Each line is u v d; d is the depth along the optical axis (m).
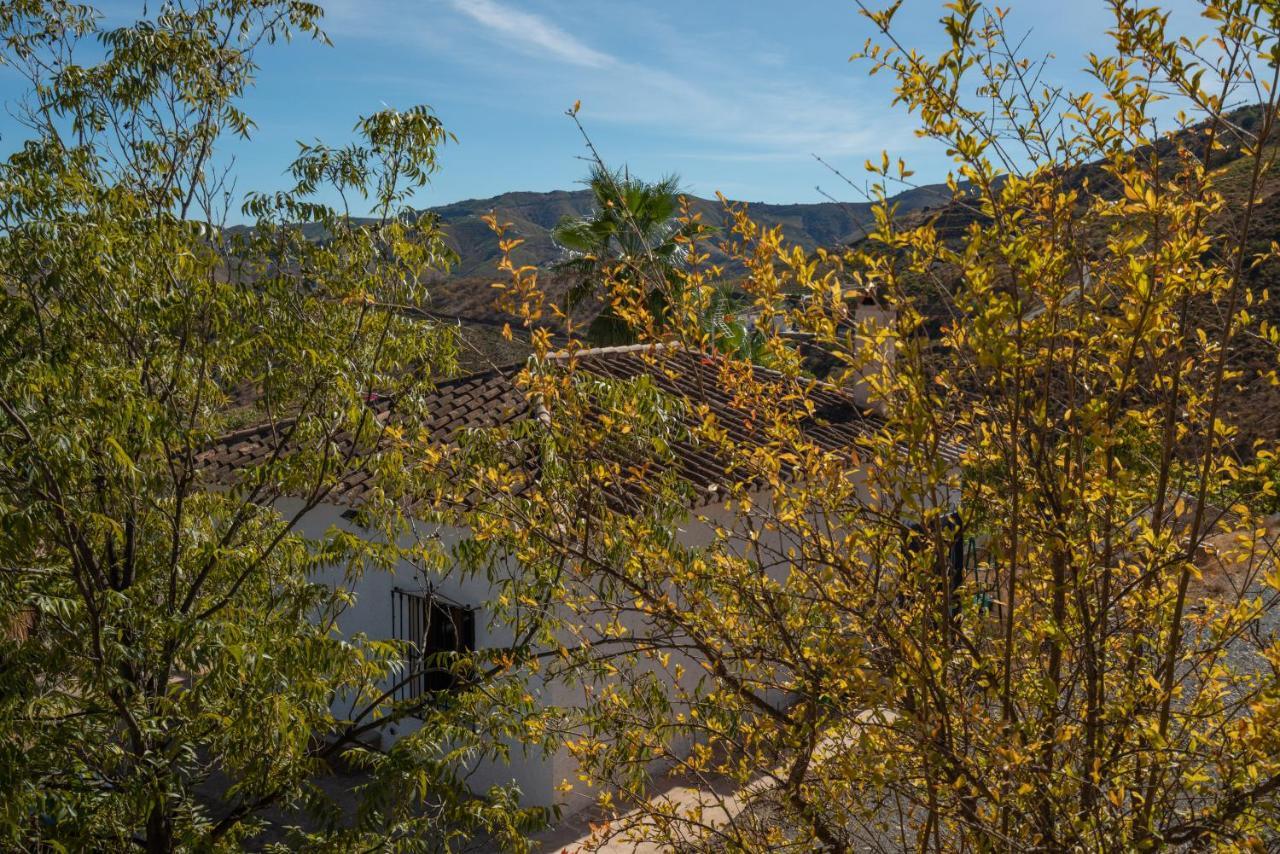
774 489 3.52
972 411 3.26
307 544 7.17
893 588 3.15
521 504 4.27
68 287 5.95
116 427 5.29
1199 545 3.09
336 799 9.18
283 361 6.95
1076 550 3.00
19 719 5.23
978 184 2.82
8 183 5.79
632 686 4.62
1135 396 3.30
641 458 5.12
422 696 6.41
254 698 5.34
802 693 3.59
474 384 11.48
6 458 5.05
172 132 7.43
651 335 3.74
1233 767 2.71
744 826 3.74
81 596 5.68
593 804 8.82
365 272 7.27
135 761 5.71
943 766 2.86
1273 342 3.14
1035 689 3.19
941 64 2.83
